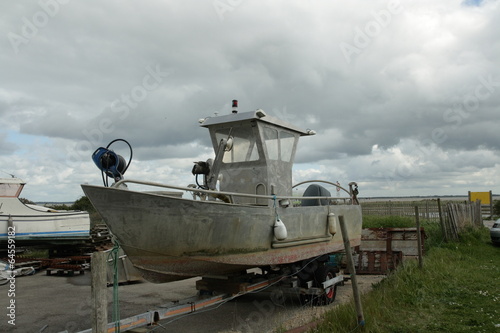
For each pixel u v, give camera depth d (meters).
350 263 5.65
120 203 4.80
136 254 5.13
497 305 6.64
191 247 5.38
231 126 7.48
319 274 7.74
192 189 5.38
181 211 5.18
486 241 15.59
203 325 6.46
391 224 17.28
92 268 3.90
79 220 14.91
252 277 7.06
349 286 9.70
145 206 4.93
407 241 11.31
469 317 6.04
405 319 6.02
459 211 16.03
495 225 15.14
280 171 7.75
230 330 6.15
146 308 7.42
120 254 6.41
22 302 8.17
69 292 9.22
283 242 6.55
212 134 7.75
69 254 15.09
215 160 7.26
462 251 13.14
